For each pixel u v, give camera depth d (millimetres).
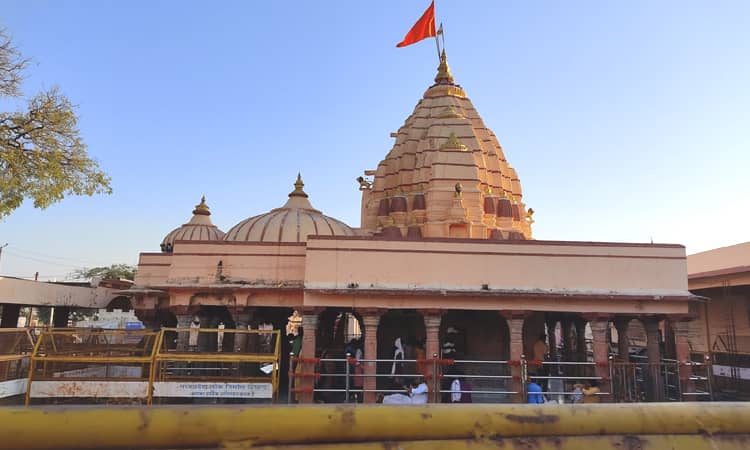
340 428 2287
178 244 17078
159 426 2125
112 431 2074
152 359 12734
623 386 15578
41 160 15539
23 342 15148
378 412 2373
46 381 12406
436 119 25109
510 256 15820
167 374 14656
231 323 22750
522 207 26344
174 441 2127
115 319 54219
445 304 15227
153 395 12570
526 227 26125
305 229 20562
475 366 19109
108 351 16547
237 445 2170
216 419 2186
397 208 22969
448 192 21797
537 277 15750
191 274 16891
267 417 2242
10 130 15203
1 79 14797
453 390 14172
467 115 26906
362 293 14891
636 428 2518
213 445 2154
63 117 15750
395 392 15023
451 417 2418
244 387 12969
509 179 26531
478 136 26484
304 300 15008
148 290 22125
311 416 2285
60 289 26125
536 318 19922
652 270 16188
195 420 2166
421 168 23438
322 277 15273
